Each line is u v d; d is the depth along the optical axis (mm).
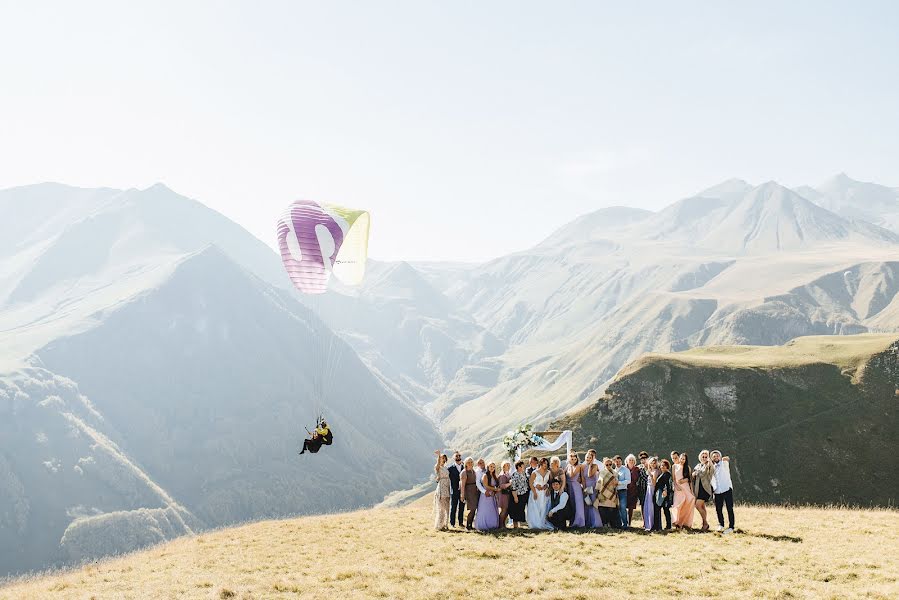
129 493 189875
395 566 16500
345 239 25078
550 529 21047
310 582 15000
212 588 14734
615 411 97875
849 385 92188
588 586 14523
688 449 89062
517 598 13734
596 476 21688
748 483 81750
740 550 17703
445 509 21828
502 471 21875
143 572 17172
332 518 26406
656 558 16828
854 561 16156
